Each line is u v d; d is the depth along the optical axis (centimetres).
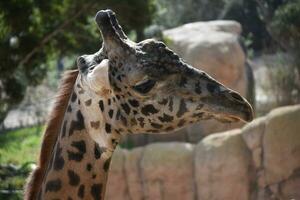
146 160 1761
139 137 2112
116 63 485
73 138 520
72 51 2219
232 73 2184
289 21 2492
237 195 1684
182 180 1734
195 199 1725
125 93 484
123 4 2070
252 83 2309
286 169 1645
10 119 2945
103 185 523
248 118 458
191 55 2162
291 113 1650
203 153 1722
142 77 472
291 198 1634
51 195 523
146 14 2120
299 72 2372
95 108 509
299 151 1639
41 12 2108
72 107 524
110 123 503
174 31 2347
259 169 1680
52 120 537
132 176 1781
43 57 2194
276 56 2536
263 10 2698
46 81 2795
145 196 1769
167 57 475
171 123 476
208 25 2384
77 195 519
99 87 493
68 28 2155
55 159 526
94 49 2186
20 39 2044
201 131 2077
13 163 2088
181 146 1764
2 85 2072
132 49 480
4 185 1543
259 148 1681
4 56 2017
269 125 1667
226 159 1689
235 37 2261
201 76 470
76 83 523
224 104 459
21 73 2134
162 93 472
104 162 518
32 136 2600
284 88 2353
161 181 1752
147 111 479
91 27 2195
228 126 2084
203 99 464
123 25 2106
